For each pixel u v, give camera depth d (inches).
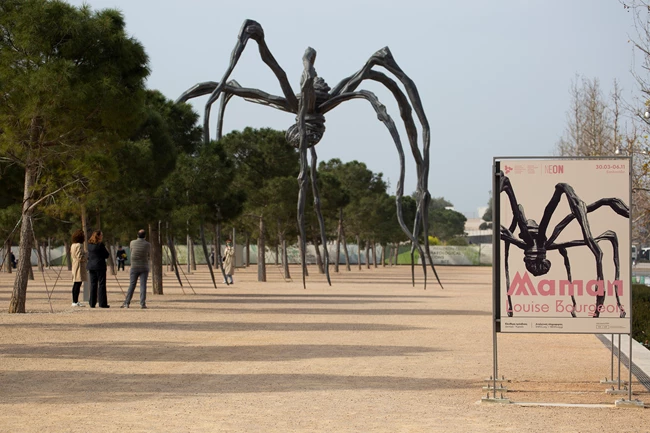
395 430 332.8
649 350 621.6
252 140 1935.3
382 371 498.9
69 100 772.0
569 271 410.9
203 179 1242.6
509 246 413.4
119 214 1123.9
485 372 500.4
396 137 1343.5
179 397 404.2
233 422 345.4
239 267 3312.0
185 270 2829.7
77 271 1009.5
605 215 410.0
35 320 811.4
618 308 408.8
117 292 1347.2
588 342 674.8
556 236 411.2
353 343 649.6
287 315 922.7
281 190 1881.2
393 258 4335.6
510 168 413.7
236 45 1266.0
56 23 791.7
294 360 545.0
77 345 616.7
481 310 1027.9
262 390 426.0
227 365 518.6
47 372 482.9
